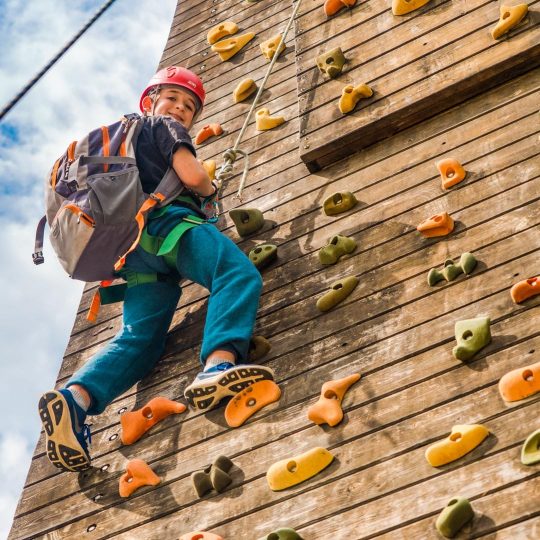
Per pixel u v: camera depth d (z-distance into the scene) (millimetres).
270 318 4715
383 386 4035
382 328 4301
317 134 5395
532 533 3221
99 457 4582
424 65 5332
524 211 4398
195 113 5383
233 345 4340
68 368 5277
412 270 4492
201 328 4938
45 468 4750
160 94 5332
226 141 6164
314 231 5070
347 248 4785
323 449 3893
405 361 4086
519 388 3654
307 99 5645
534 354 3785
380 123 5223
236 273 4543
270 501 3887
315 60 5855
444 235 4547
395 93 5301
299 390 4254
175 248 4691
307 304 4672
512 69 5047
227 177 5621
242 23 7234
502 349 3877
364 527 3570
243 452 4152
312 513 3740
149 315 4789
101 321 5500
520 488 3365
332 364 4285
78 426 4457
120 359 4664
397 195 4930
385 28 5715
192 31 7562
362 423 3943
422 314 4246
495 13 5297
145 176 4711
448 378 3904
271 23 7012
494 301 4094
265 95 6328
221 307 4441
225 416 4320
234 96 6457
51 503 4527
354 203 5043
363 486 3713
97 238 4539
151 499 4227
